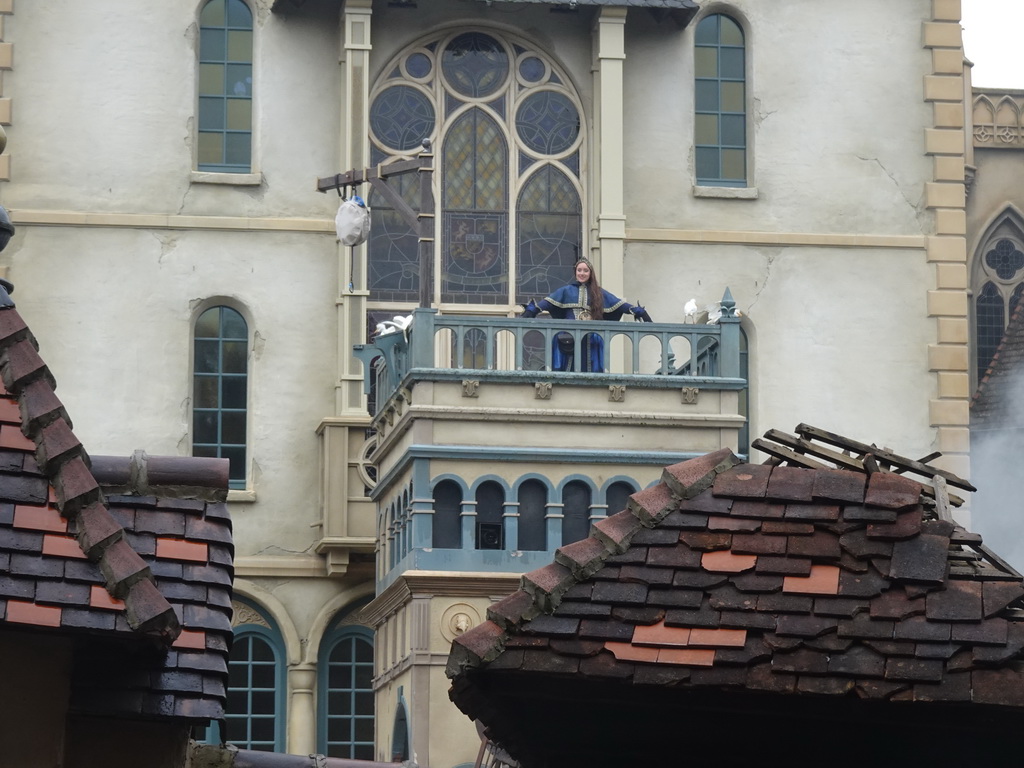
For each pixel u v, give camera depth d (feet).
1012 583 35.50
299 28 97.50
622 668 34.83
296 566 93.91
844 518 36.32
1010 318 119.96
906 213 99.25
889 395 97.71
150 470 38.32
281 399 95.30
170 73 96.58
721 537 36.32
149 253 95.35
